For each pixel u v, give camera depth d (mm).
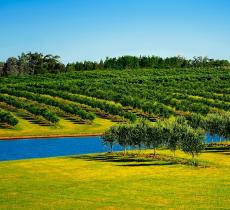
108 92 167750
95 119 136500
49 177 52375
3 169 58250
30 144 96188
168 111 139125
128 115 133125
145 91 172750
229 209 37312
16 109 143750
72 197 41688
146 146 74375
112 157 71250
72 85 183500
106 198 41344
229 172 56281
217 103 149750
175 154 74875
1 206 38000
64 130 117938
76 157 71938
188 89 185750
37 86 186875
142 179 51281
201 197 41750
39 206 38062
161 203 39406
